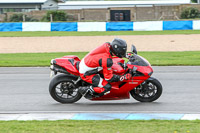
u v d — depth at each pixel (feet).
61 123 74.33
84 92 90.94
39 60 199.00
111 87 90.84
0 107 94.27
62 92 95.45
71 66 92.84
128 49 250.78
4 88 121.29
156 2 612.70
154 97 95.40
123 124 72.90
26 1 618.03
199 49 242.58
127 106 92.68
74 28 389.39
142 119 78.84
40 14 536.83
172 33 342.03
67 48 259.60
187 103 95.50
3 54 231.50
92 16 558.97
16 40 312.50
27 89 118.83
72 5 610.24
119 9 558.97
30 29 395.34
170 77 138.31
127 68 90.99
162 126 70.85
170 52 227.81
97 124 73.15
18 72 158.20
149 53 223.92
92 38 314.76
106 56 88.02
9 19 533.55
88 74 90.43
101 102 98.53
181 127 69.92
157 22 376.68
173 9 548.72
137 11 558.97
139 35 330.34
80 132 67.26
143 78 90.68
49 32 380.78
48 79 138.31
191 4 542.16
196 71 152.56
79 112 86.69
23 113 86.74
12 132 67.92
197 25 369.71
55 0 625.82
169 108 89.97
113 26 382.83
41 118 81.41
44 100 102.06
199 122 73.92
